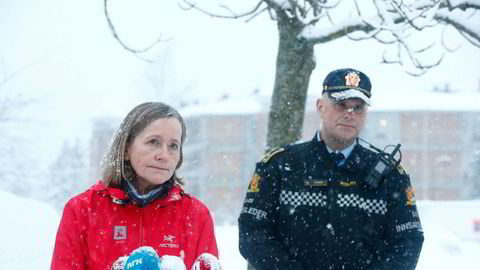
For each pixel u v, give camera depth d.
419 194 52.09
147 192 2.76
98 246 2.63
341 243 3.43
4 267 6.52
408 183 3.53
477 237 21.17
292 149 3.61
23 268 6.65
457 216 21.84
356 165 3.49
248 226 3.50
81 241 2.64
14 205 8.39
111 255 2.64
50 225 8.37
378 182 3.48
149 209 2.71
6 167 21.11
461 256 11.29
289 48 5.81
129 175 2.71
